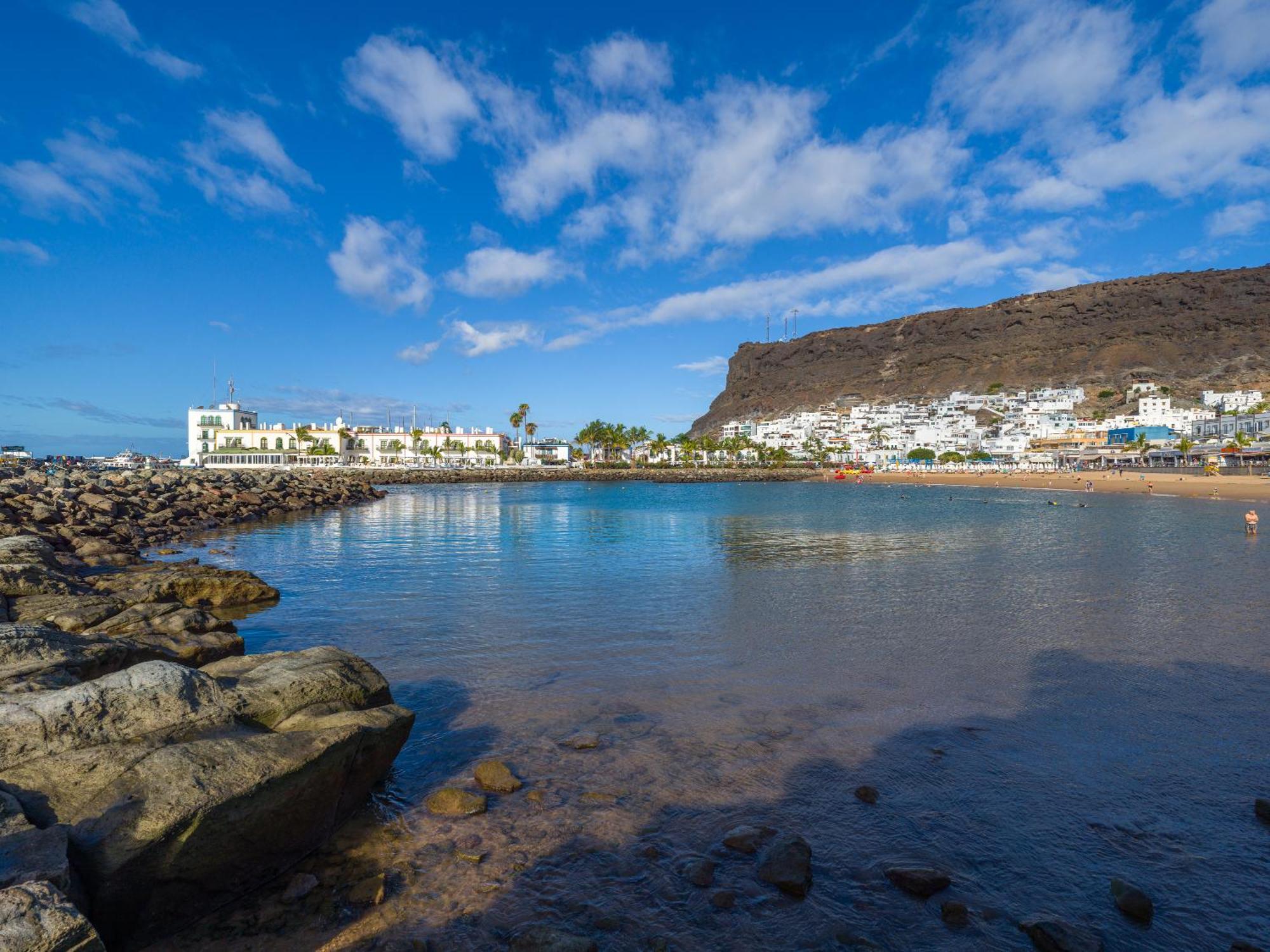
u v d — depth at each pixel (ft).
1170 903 20.25
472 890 20.92
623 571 85.81
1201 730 32.86
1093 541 120.47
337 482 302.45
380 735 26.68
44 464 379.76
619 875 21.62
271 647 48.73
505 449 601.21
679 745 31.40
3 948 13.51
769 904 20.17
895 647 47.91
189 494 177.47
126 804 19.29
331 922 19.51
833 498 314.35
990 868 21.95
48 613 45.70
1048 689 38.86
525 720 34.63
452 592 70.59
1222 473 392.27
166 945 18.45
